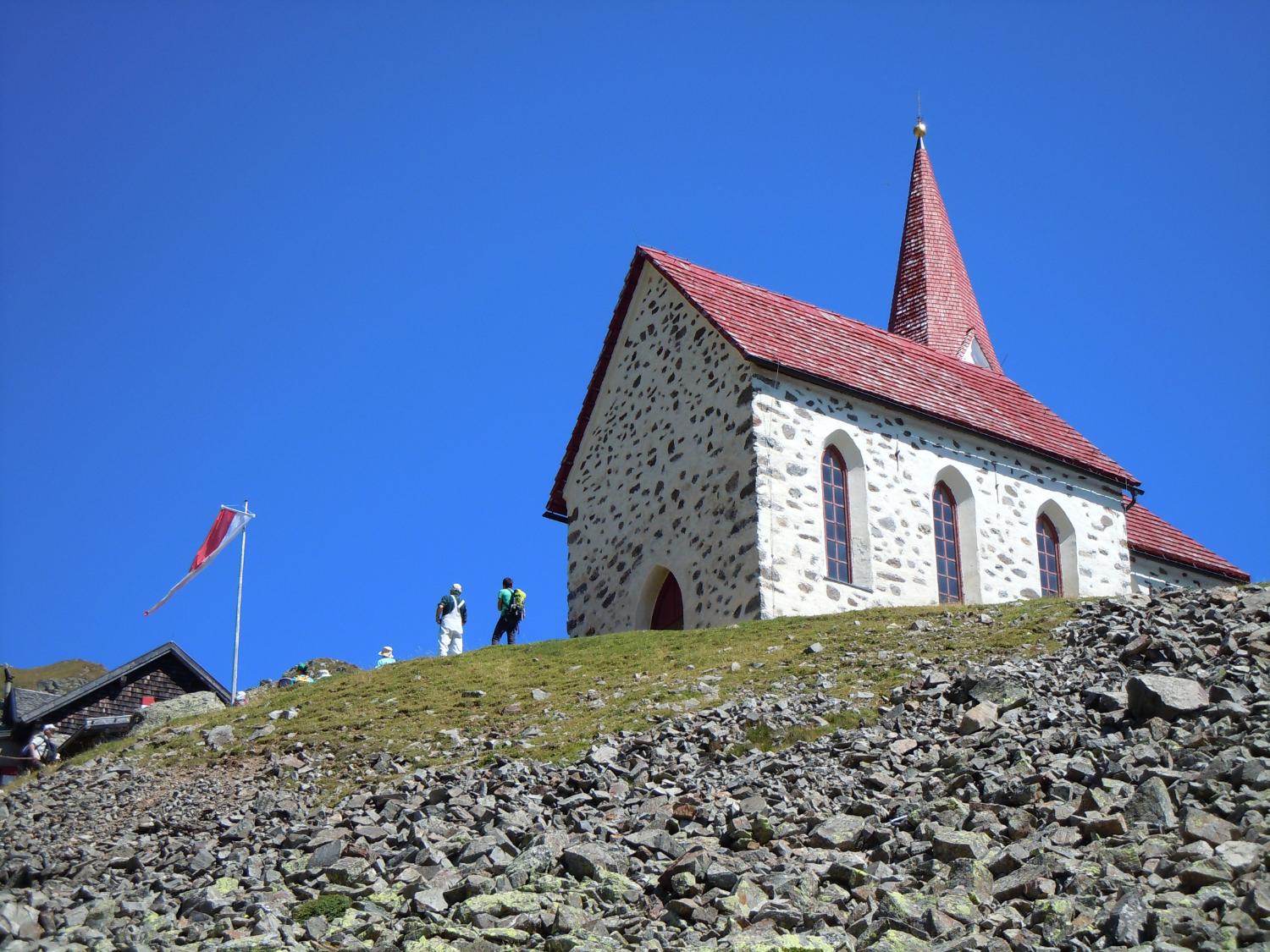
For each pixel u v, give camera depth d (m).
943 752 16.31
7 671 54.19
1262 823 12.40
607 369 35.22
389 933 12.77
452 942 12.31
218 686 45.94
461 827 15.76
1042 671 18.84
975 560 32.00
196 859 16.03
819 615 26.48
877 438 31.34
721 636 25.55
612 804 16.12
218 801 19.72
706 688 21.58
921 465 31.92
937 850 13.30
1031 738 15.96
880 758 16.48
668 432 32.16
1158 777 13.60
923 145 48.75
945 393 34.06
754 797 15.40
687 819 15.32
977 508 32.53
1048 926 11.48
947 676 19.48
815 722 18.56
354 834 16.06
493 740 20.45
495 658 26.09
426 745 20.95
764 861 13.73
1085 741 15.38
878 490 30.88
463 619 31.33
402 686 24.64
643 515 32.34
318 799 19.16
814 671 21.62
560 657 25.58
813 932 11.98
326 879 14.53
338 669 37.88
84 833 19.19
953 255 46.53
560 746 19.47
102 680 43.81
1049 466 34.41
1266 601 19.53
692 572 30.14
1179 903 11.34
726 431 30.16
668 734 19.03
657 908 12.95
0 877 17.31
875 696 19.50
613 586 32.84
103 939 13.46
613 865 13.84
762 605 27.97
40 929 13.95
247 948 12.59
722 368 30.83
